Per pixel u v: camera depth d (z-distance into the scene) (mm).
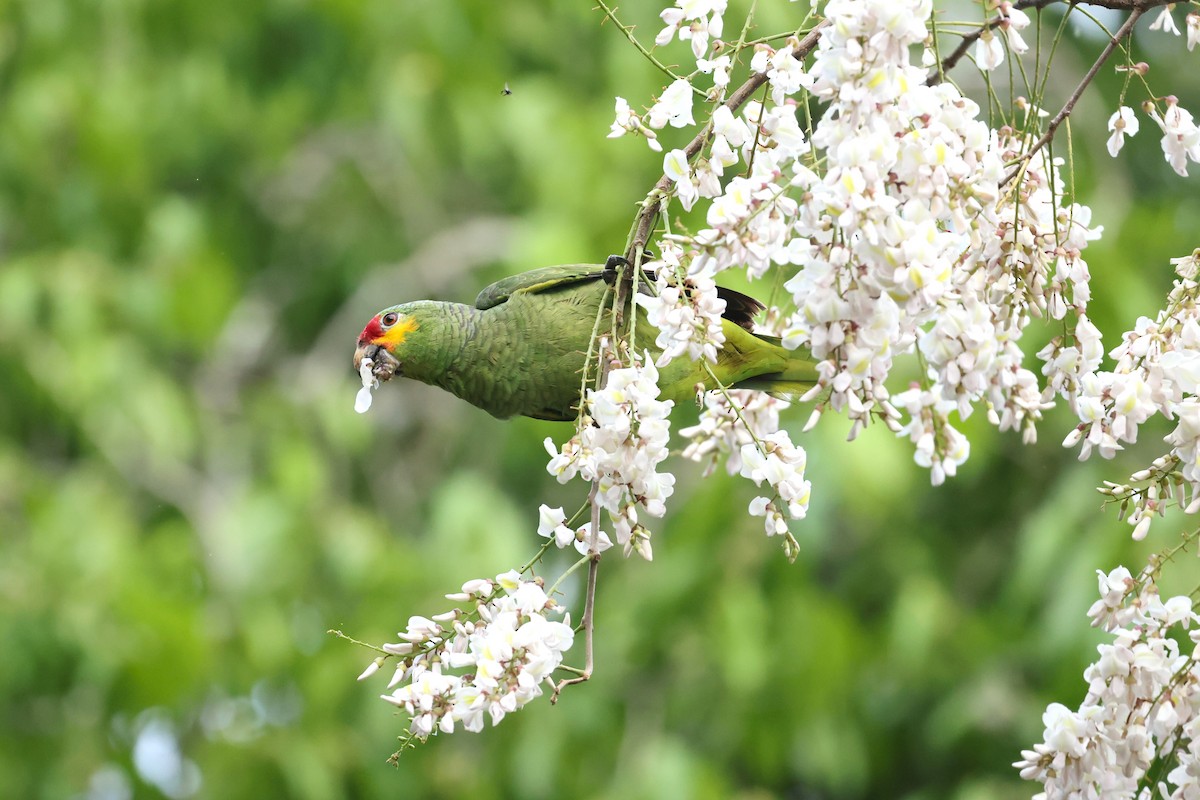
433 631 4402
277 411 13375
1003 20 4410
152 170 13664
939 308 4176
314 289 14461
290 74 13930
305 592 11844
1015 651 10961
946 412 4258
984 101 12242
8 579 11641
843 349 4137
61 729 11938
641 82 12102
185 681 11289
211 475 13164
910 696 11297
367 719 11195
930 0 4094
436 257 13633
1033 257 4422
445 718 4262
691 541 10992
